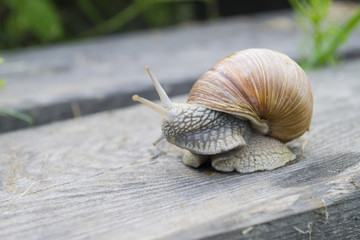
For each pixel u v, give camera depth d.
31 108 0.25
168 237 0.14
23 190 0.17
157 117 0.23
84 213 0.15
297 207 0.15
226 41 0.40
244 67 0.17
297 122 0.17
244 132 0.18
